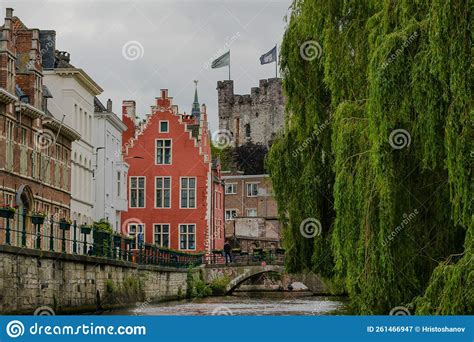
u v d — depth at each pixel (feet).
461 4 58.90
